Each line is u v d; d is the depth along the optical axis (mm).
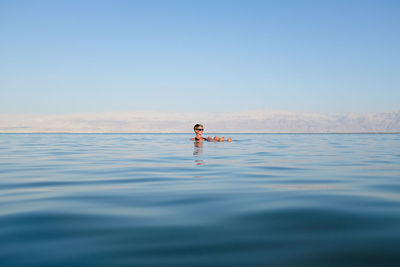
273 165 5766
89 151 9047
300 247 1734
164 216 2385
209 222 2229
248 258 1597
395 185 3736
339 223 2174
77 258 1595
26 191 3379
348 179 4207
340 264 1518
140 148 10148
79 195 3170
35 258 1591
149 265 1521
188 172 4863
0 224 2160
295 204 2754
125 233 1984
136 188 3549
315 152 8727
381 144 12906
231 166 5609
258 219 2293
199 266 1508
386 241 1809
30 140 15781
